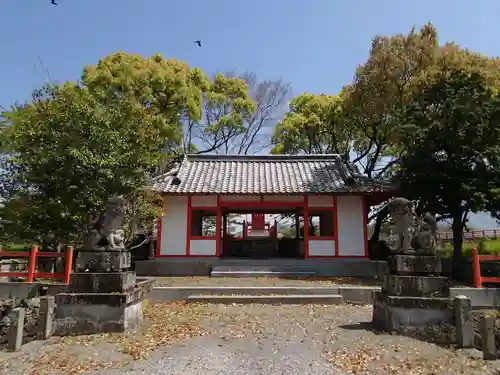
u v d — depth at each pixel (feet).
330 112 86.94
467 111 49.96
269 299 40.24
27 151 45.42
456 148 51.24
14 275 41.55
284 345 25.18
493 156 49.14
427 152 53.11
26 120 46.52
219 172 69.46
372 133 83.30
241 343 25.58
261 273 55.83
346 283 49.06
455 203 52.95
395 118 64.08
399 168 67.97
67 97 47.19
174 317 32.96
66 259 41.91
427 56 63.00
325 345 25.13
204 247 62.85
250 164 73.77
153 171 69.56
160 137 61.93
